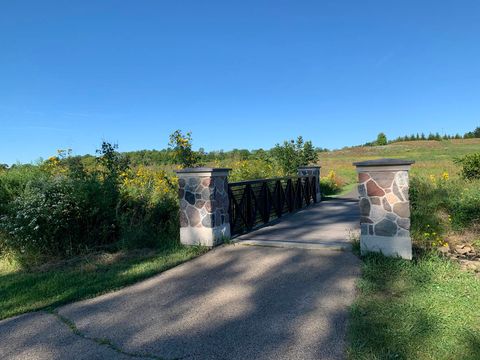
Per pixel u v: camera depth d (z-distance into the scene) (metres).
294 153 16.73
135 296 4.36
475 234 6.19
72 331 3.54
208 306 3.96
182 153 11.02
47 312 4.01
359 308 3.62
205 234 6.21
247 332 3.37
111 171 8.44
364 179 5.18
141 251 6.23
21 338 3.44
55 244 6.25
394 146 74.69
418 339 3.01
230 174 12.16
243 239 6.51
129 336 3.40
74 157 9.91
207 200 6.20
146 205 7.37
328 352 2.98
